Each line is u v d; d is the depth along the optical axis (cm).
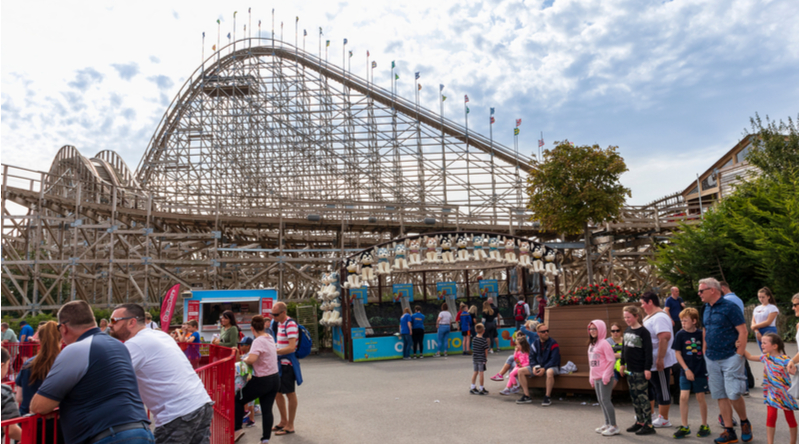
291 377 752
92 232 2962
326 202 3011
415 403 935
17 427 372
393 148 3678
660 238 3195
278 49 3931
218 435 610
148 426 363
